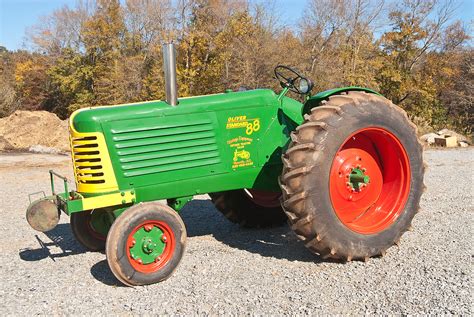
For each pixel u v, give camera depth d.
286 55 32.22
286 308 3.58
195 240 5.45
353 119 4.46
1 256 5.07
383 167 5.01
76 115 4.38
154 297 3.86
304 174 4.22
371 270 4.30
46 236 5.83
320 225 4.28
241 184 4.94
